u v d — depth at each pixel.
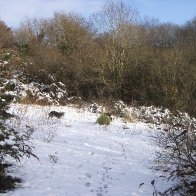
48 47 33.00
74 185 8.50
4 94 8.41
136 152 11.52
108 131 14.84
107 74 27.00
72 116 18.12
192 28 43.97
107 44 28.62
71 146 11.78
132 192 8.24
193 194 7.61
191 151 7.98
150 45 31.23
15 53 8.99
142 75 26.30
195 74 24.42
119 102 23.80
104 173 9.38
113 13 28.91
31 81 26.02
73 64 27.66
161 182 8.84
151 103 24.20
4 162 9.42
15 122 13.84
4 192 7.89
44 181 8.62
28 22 39.91
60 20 35.16
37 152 10.63
